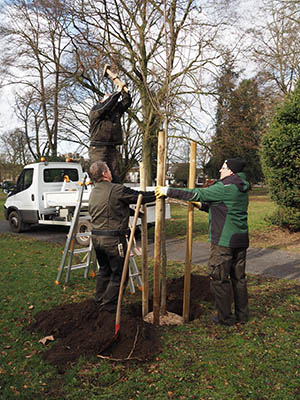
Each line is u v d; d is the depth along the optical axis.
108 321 3.41
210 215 3.60
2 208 20.86
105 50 11.41
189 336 3.42
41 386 2.63
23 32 14.96
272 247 8.23
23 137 30.14
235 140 14.87
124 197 3.39
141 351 3.06
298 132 8.88
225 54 11.56
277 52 16.11
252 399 2.46
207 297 4.57
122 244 3.51
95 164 3.53
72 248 5.27
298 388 2.58
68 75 15.14
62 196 9.27
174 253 7.75
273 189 10.00
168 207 9.75
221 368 2.85
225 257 3.49
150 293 4.81
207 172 30.91
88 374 2.78
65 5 11.62
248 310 3.77
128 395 2.53
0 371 2.83
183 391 2.56
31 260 6.93
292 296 4.60
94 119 3.73
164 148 3.48
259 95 16.45
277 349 3.15
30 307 4.22
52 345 3.28
